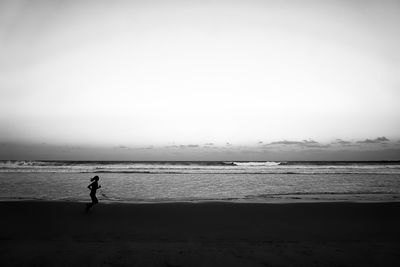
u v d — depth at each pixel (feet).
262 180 112.88
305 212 39.75
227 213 39.06
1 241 26.86
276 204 44.55
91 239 27.76
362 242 27.22
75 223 33.60
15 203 43.55
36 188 80.38
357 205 43.65
